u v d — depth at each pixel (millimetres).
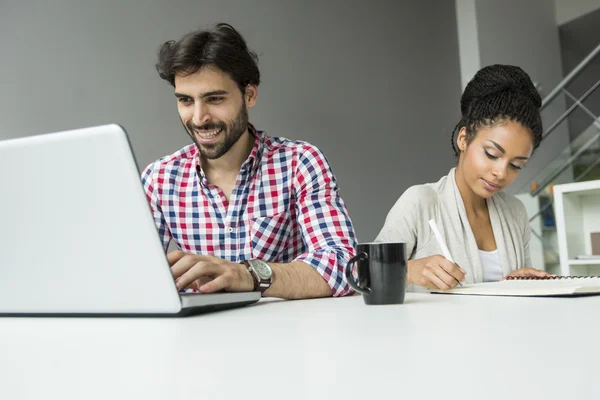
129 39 3555
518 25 5082
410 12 4824
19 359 396
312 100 4254
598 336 414
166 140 3609
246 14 4039
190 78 1235
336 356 370
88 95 3387
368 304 799
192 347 433
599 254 2416
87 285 671
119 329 569
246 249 1355
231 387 292
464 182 1535
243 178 1349
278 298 1030
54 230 656
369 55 4574
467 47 4852
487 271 1538
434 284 973
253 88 1364
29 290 698
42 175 632
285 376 314
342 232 1217
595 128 3359
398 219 1494
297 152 1364
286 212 1359
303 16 4297
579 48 6031
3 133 3145
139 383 307
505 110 1372
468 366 321
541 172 3486
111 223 633
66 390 294
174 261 857
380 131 4551
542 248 3117
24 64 3227
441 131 4871
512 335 433
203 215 1378
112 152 601
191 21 3809
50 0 3324
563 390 261
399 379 295
